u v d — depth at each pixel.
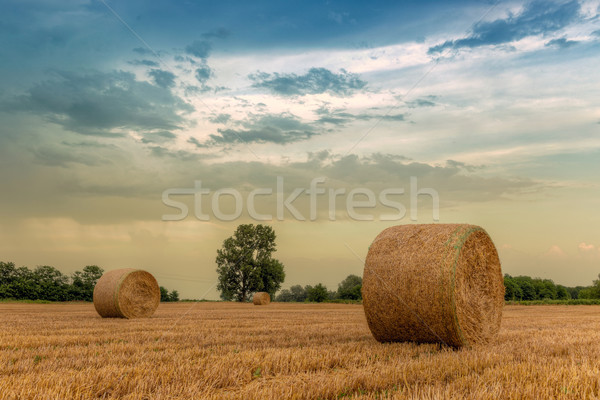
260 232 64.75
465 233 9.74
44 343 9.78
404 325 9.90
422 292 9.48
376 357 8.02
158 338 10.83
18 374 6.27
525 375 6.26
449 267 9.29
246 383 6.07
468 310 9.73
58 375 6.01
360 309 32.00
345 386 5.68
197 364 6.98
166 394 5.29
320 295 56.59
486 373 6.35
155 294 20.03
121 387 5.60
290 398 5.11
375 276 10.15
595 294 78.44
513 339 11.20
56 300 55.28
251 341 10.28
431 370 6.67
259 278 62.16
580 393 5.41
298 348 8.84
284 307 36.91
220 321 17.00
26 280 55.06
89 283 57.78
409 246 9.98
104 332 12.34
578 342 10.37
